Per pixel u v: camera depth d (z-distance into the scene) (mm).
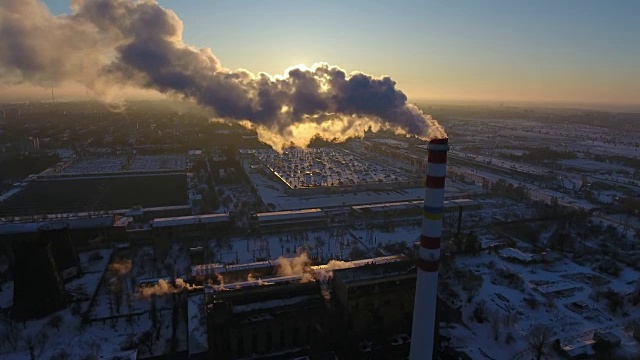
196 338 87812
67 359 83938
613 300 108125
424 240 73750
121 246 142750
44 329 95188
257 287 93500
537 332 93562
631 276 127812
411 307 96562
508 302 110875
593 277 126125
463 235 152875
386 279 94188
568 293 116375
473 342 94062
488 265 133375
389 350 89188
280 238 155000
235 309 87938
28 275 99188
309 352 86062
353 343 91438
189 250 136250
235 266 118000
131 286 114750
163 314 101750
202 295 102375
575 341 93438
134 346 89562
